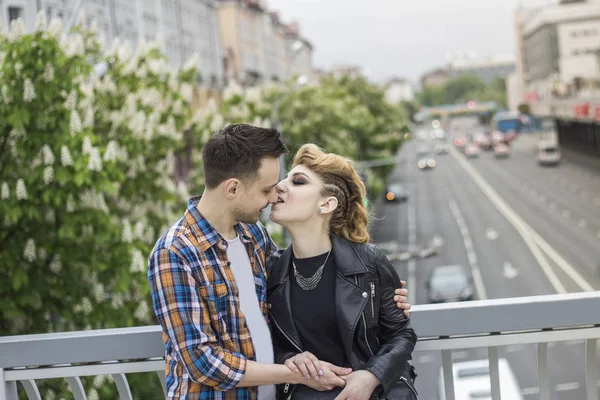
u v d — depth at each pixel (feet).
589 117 281.33
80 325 23.59
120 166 28.12
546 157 295.48
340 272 6.96
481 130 516.73
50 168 22.20
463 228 180.86
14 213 21.95
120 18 58.18
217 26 130.41
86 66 25.04
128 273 24.03
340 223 7.16
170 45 91.40
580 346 77.00
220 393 6.66
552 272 130.93
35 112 23.29
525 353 78.33
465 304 7.56
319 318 7.00
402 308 7.16
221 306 6.63
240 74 168.55
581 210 196.85
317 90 99.30
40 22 24.06
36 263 23.50
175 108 31.42
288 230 7.18
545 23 333.62
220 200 6.61
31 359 7.80
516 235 167.94
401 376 6.91
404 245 161.79
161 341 7.61
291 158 7.38
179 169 43.62
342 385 6.66
